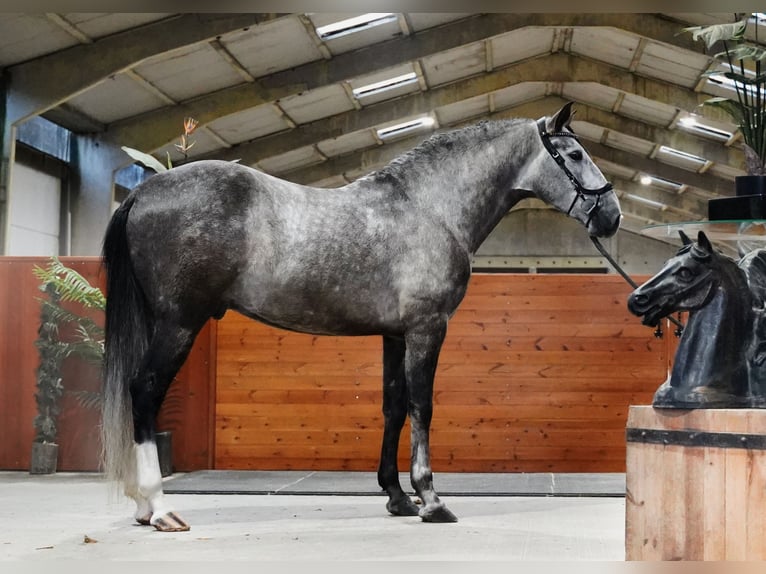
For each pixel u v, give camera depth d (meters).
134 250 4.20
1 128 12.38
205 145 17.02
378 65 14.73
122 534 4.07
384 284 4.40
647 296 3.06
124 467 4.19
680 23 14.11
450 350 6.95
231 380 7.03
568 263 25.77
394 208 4.47
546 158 4.70
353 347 6.99
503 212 4.78
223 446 7.02
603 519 4.61
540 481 6.26
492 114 20.34
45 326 6.91
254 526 4.34
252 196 4.19
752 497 2.74
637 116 18.92
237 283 4.19
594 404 6.88
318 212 4.32
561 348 6.91
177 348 4.12
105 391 4.16
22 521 4.50
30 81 12.34
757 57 3.66
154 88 13.94
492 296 6.95
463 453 6.89
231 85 14.76
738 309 3.02
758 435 2.73
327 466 6.95
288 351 7.01
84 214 15.09
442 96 17.48
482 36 14.70
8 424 7.07
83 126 14.85
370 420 6.95
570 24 14.48
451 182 4.62
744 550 2.75
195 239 4.09
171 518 4.17
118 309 4.21
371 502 5.28
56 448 6.89
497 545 3.82
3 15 10.97
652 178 22.72
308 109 16.72
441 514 4.49
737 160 18.61
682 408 2.93
